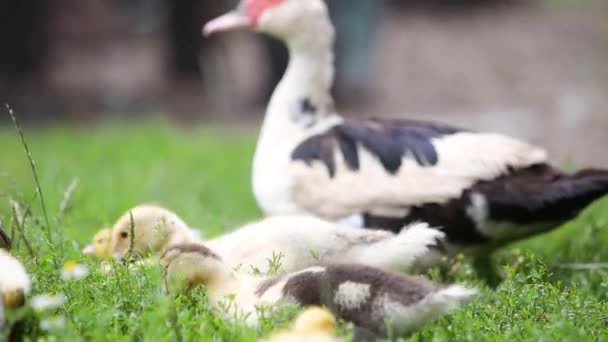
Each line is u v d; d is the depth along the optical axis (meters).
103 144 19.78
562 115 25.03
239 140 21.05
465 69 30.83
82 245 9.66
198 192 15.08
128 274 7.48
